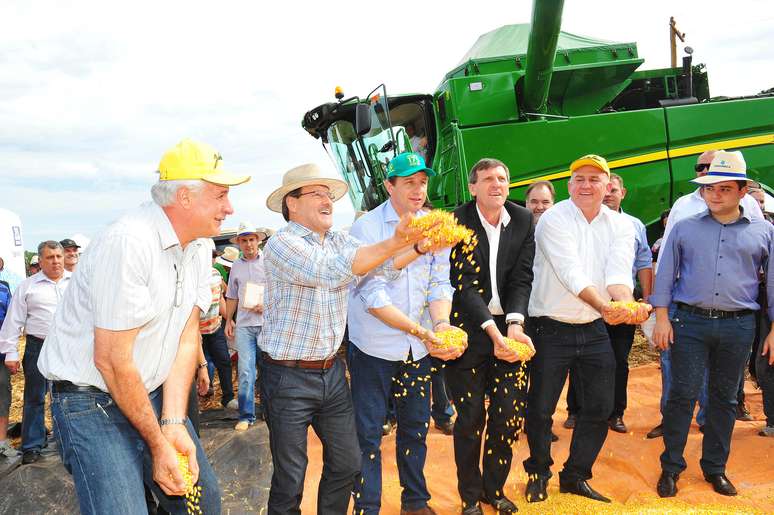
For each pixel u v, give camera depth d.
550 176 7.58
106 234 2.46
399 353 3.61
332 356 3.18
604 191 4.02
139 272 2.43
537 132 7.54
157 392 2.97
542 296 4.06
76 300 2.52
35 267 9.63
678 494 4.21
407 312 3.74
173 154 2.56
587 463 4.12
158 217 2.58
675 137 7.75
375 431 3.67
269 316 3.15
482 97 7.60
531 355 3.68
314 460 5.17
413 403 3.77
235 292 6.65
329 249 3.26
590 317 3.95
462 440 3.87
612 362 4.02
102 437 2.54
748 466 4.62
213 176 2.54
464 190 7.09
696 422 5.54
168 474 2.54
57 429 2.56
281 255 2.97
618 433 5.40
